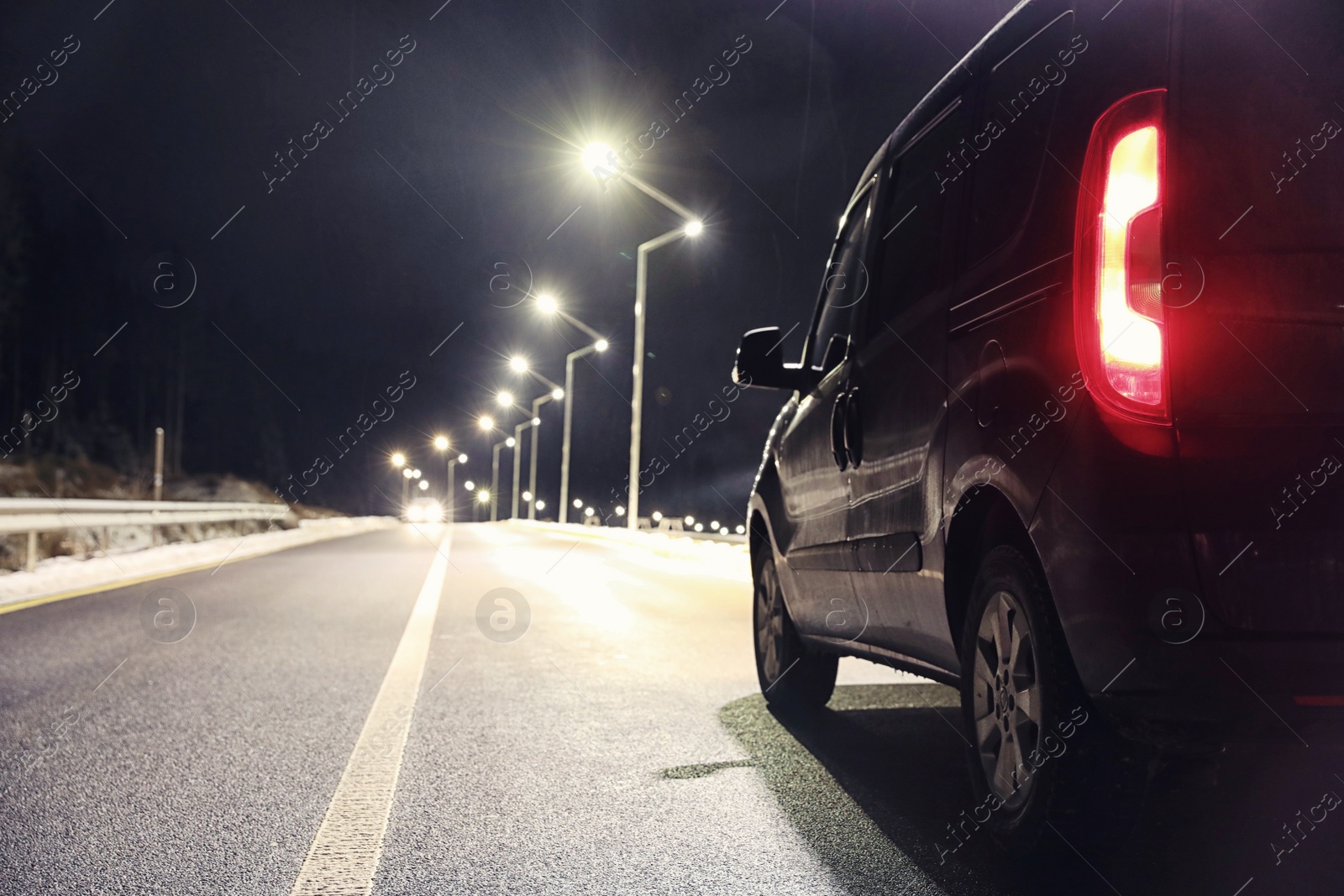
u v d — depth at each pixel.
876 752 4.59
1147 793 3.11
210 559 18.28
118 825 3.53
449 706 5.52
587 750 4.61
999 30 3.68
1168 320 2.63
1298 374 2.64
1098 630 2.64
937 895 2.93
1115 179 2.76
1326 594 2.56
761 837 3.44
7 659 6.90
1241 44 2.73
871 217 4.59
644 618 9.64
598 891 2.96
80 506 15.50
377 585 12.84
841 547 4.38
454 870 3.12
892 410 3.86
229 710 5.38
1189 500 2.58
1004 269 3.20
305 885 2.99
